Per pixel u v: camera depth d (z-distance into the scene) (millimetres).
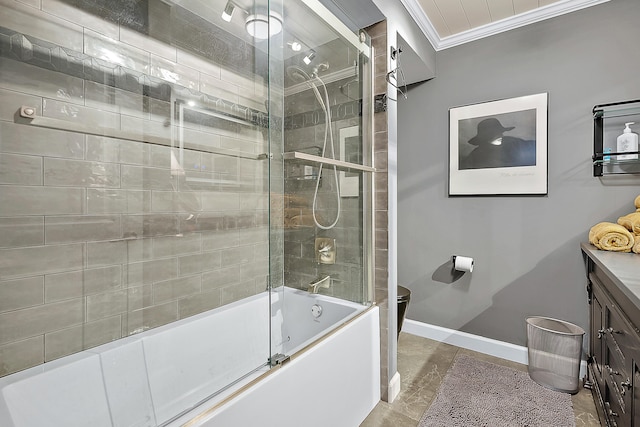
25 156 1189
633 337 1113
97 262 1390
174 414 1089
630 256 1571
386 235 1865
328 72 1657
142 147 1527
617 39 1944
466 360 2324
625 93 1924
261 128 1973
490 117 2361
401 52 2168
